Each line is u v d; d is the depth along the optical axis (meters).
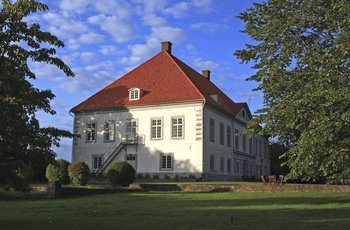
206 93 44.94
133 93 43.94
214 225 12.27
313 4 16.17
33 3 10.47
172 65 46.34
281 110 15.16
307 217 14.36
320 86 13.84
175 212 16.17
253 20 18.72
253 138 57.97
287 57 16.52
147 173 41.88
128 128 43.75
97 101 46.22
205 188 28.58
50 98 11.05
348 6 14.30
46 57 10.84
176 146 41.12
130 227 11.77
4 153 10.31
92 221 13.27
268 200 21.59
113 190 27.48
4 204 19.91
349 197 22.67
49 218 14.17
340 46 13.78
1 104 9.66
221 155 45.06
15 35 10.30
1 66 9.77
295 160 14.54
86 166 30.66
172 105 41.78
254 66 18.08
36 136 10.63
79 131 46.31
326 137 13.16
